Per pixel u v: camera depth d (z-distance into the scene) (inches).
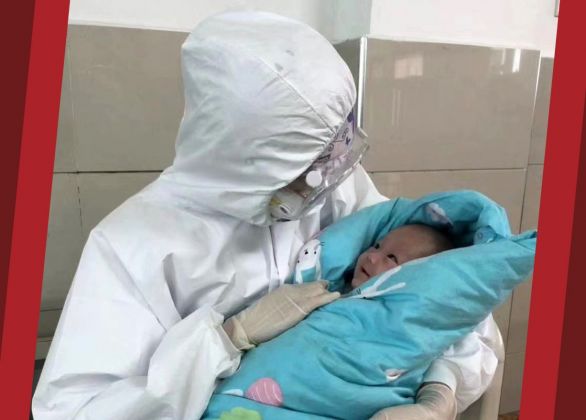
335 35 45.2
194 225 27.1
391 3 40.5
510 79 45.1
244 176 25.2
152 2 38.3
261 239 30.1
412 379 25.2
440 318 24.3
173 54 38.3
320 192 26.8
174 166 28.4
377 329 24.5
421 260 26.1
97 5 36.9
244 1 41.3
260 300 26.9
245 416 22.7
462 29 43.4
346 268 30.5
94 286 24.7
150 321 24.7
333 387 23.0
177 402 22.3
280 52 23.5
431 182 44.7
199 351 23.0
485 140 45.7
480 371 28.0
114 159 38.3
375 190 38.1
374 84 40.7
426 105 42.8
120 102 37.6
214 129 24.5
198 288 26.4
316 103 23.5
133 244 25.2
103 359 23.3
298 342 24.0
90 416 21.7
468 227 30.6
